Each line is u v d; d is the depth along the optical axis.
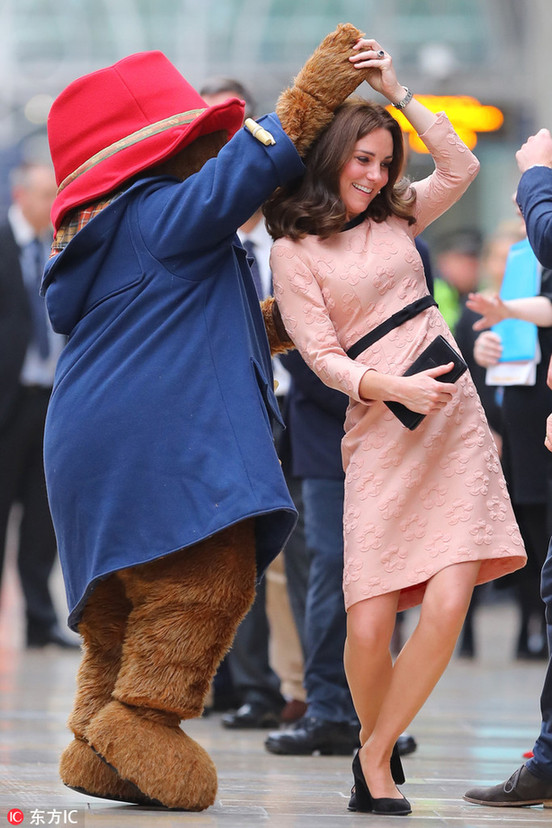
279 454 18.97
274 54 64.69
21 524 31.84
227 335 12.35
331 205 12.68
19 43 64.31
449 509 12.42
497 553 12.38
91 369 12.41
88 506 12.20
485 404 27.03
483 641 36.91
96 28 64.50
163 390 12.12
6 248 31.02
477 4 62.62
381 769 12.63
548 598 13.52
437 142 13.07
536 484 17.14
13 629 36.56
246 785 14.45
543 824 12.23
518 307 16.81
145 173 12.73
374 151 12.66
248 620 20.16
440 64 62.53
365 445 12.69
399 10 63.53
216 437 12.03
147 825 11.54
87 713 12.79
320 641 17.47
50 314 12.80
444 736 19.30
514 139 62.69
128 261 12.46
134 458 12.06
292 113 12.48
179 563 12.09
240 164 12.10
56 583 48.22
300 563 19.09
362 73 12.63
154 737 12.23
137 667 12.12
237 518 11.71
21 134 64.06
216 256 12.45
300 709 20.19
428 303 12.91
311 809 12.83
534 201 13.13
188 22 64.44
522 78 62.28
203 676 12.15
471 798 13.55
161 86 12.97
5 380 30.97
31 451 31.56
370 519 12.51
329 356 12.49
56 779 14.38
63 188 12.95
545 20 61.62
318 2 64.06
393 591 12.47
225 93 20.42
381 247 12.88
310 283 12.71
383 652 12.55
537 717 21.62
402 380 12.09
